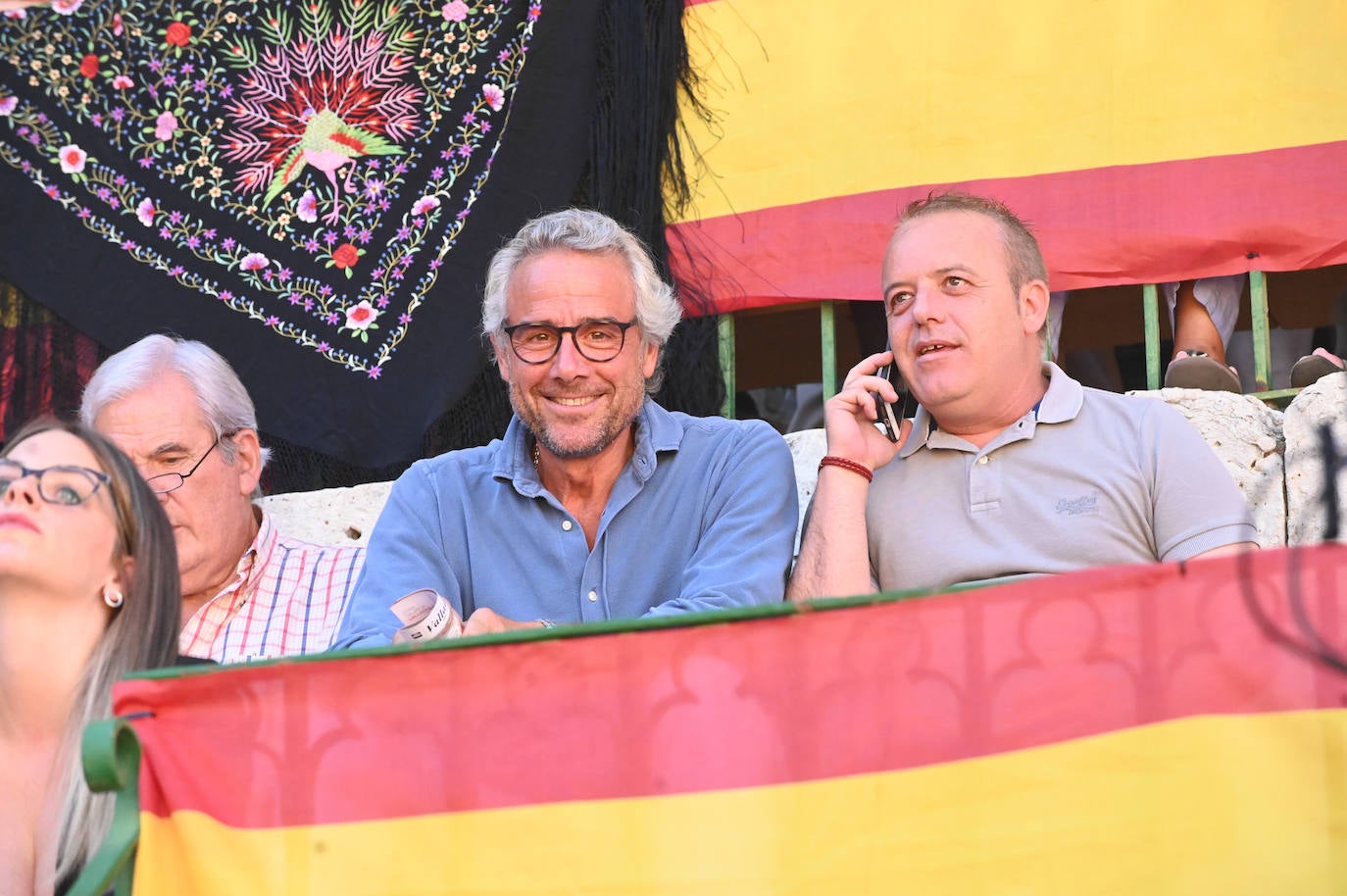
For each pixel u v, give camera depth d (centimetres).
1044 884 668
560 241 1065
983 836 673
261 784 696
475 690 702
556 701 698
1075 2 1271
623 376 1038
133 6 1383
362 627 984
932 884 670
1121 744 679
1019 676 687
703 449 1062
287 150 1359
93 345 1338
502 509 1058
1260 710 678
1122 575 692
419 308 1316
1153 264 1236
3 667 819
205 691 703
